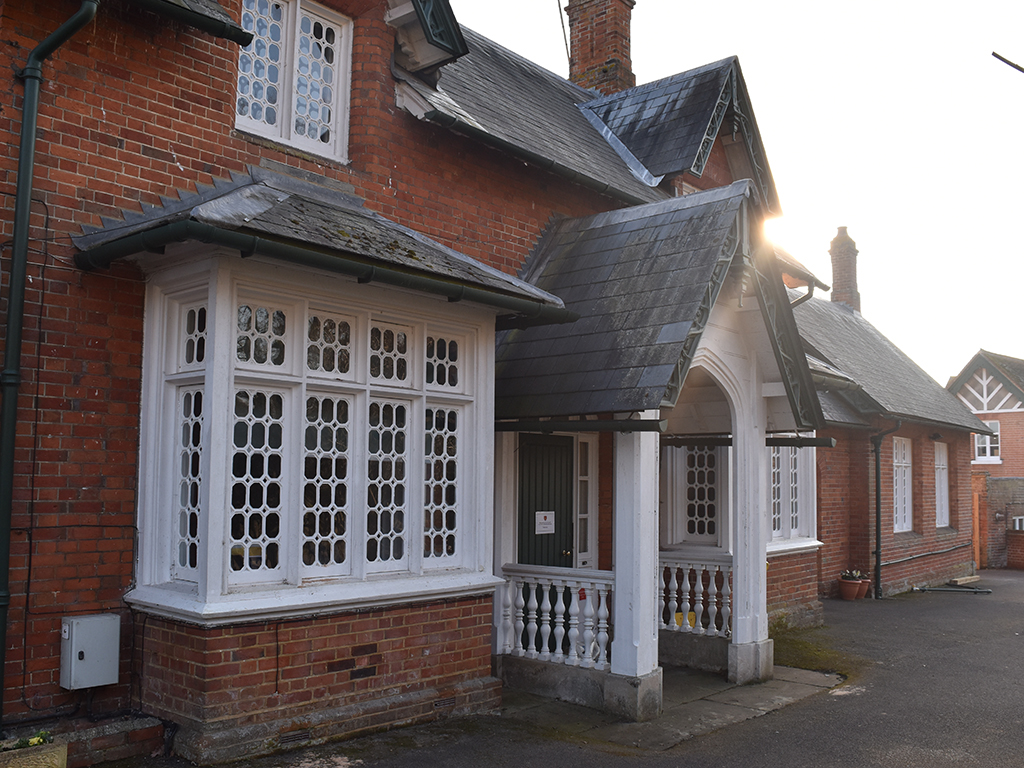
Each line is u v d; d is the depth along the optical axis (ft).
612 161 37.60
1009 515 78.38
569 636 25.68
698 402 31.53
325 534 20.85
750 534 29.50
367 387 21.58
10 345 17.88
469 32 40.42
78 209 19.44
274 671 19.19
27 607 18.22
